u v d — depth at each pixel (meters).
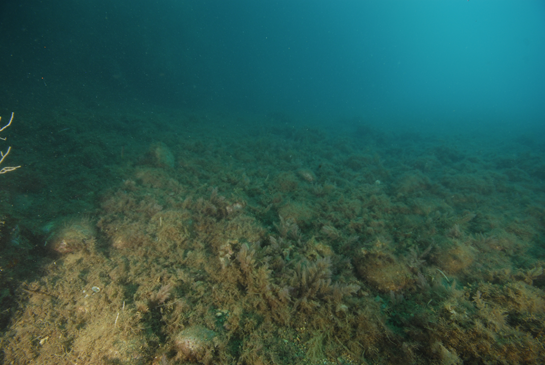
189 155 8.79
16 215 4.10
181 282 3.61
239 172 8.01
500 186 8.34
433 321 2.91
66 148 7.32
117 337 2.84
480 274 4.11
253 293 3.40
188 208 5.50
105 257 3.97
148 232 4.49
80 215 4.78
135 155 8.08
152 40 19.67
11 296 3.20
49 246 3.91
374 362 2.87
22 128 7.48
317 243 4.32
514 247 5.09
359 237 5.12
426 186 8.27
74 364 2.67
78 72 15.65
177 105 21.91
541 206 6.70
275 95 51.38
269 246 4.15
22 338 2.83
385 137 17.70
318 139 15.63
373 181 8.90
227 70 42.19
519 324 2.99
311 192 7.05
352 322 3.15
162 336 2.94
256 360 2.72
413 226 5.62
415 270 4.12
